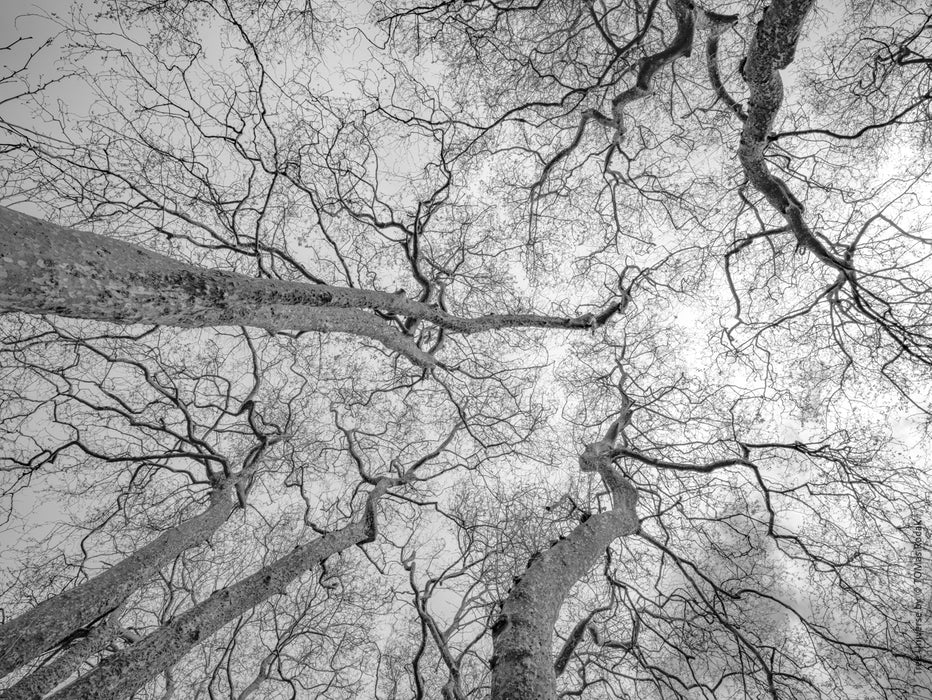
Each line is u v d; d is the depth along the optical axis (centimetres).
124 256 243
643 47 680
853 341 741
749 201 777
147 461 772
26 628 455
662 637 647
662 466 673
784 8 411
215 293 298
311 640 902
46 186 666
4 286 186
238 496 708
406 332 757
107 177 714
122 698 418
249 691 774
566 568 420
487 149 834
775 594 690
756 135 562
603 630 727
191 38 673
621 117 655
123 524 773
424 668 857
